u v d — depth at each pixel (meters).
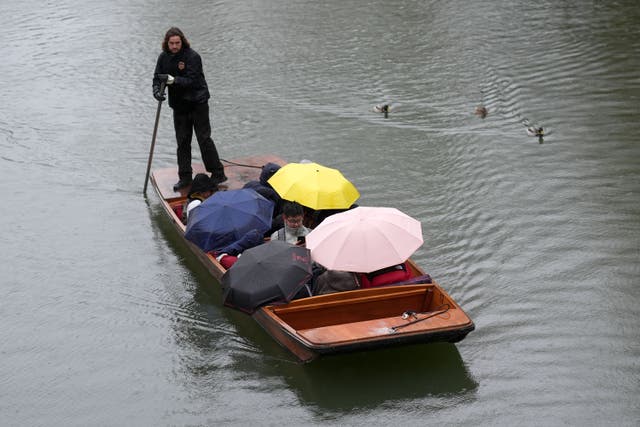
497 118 16.31
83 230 12.51
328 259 9.20
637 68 18.39
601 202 12.77
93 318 10.28
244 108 17.28
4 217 12.95
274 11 24.14
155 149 15.50
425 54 20.08
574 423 8.21
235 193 10.69
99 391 8.96
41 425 8.46
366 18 23.20
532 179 13.68
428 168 14.30
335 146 15.37
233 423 8.41
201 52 20.75
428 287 9.28
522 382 8.87
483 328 9.81
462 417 8.38
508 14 22.97
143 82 18.98
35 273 11.33
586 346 9.40
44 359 9.52
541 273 10.88
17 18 24.12
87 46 21.52
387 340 8.51
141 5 25.16
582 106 16.58
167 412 8.60
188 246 11.70
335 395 8.77
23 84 18.97
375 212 9.59
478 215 12.55
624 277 10.68
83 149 15.52
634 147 14.69
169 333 9.95
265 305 8.77
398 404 8.61
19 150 15.52
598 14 22.53
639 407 8.41
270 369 9.23
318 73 19.12
